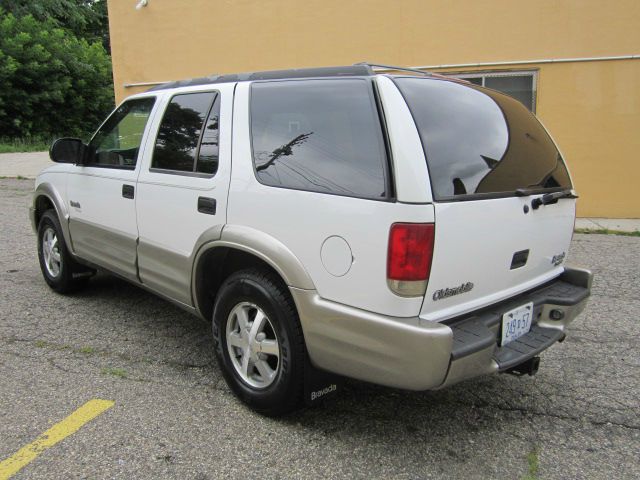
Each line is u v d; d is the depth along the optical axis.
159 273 3.79
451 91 3.03
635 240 7.75
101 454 2.80
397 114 2.59
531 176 3.21
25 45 26.61
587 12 8.68
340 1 10.00
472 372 2.65
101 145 4.46
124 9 11.74
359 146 2.69
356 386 3.60
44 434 2.96
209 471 2.70
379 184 2.57
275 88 3.16
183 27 11.34
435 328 2.46
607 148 9.00
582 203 9.30
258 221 3.03
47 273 5.26
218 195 3.26
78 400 3.31
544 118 9.19
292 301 2.94
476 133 2.95
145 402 3.31
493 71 9.31
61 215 4.83
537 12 8.90
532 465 2.80
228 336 3.30
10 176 14.39
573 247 7.37
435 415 3.27
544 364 3.95
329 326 2.73
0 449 2.82
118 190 4.09
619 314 4.90
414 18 9.56
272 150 3.07
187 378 3.62
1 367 3.71
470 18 9.24
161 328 4.45
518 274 3.09
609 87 8.81
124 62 11.99
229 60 11.09
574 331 4.53
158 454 2.81
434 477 2.70
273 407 3.07
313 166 2.85
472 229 2.68
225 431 3.03
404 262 2.47
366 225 2.57
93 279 5.67
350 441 2.98
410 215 2.46
